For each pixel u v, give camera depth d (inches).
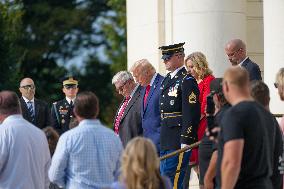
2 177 819.4
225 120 682.2
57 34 2819.9
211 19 1174.3
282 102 1094.4
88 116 769.6
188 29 1182.9
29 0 2785.4
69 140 764.0
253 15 1288.1
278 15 1107.3
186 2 1186.0
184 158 972.6
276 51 1107.3
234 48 973.2
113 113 2819.9
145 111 1020.5
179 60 991.6
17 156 818.2
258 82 770.2
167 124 987.9
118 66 2849.4
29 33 2760.8
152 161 608.1
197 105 967.6
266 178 702.5
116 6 2829.7
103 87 2883.9
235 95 690.8
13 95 826.2
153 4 1290.6
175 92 981.2
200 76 992.2
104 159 765.9
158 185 613.0
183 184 987.3
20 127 823.1
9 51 1798.7
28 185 821.9
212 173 772.0
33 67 2738.7
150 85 1021.2
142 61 1021.8
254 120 684.1
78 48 2869.1
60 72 2783.0
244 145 685.3
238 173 679.1
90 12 2893.7
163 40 1279.5
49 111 1224.8
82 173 762.8
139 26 1323.8
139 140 610.9
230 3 1181.7
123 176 611.2
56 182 770.8
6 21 2025.1
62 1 2839.6
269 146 709.9
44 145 835.4
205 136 854.5
